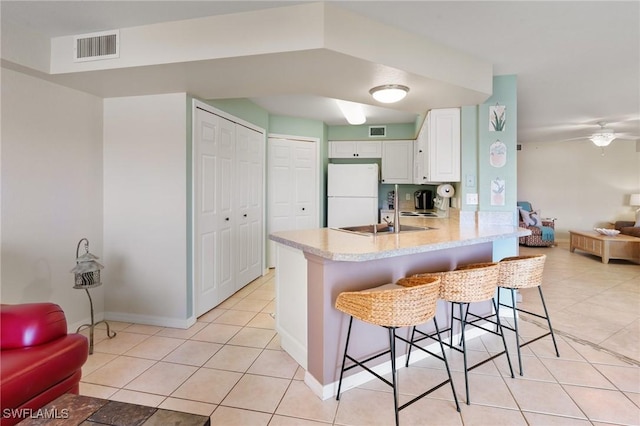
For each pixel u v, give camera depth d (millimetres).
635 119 4977
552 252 6352
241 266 3881
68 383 1513
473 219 3164
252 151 4078
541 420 1695
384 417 1726
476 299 1908
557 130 5887
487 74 2723
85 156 2791
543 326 2900
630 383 2023
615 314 3184
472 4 1900
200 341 2596
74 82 2516
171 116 2805
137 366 2219
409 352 2221
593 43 2391
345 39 1967
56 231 2576
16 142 2299
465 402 1841
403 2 1881
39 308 1552
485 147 3098
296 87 2623
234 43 2018
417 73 2281
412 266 2270
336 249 1805
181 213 2820
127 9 1965
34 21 2102
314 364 1952
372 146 5406
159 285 2887
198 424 1049
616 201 7273
